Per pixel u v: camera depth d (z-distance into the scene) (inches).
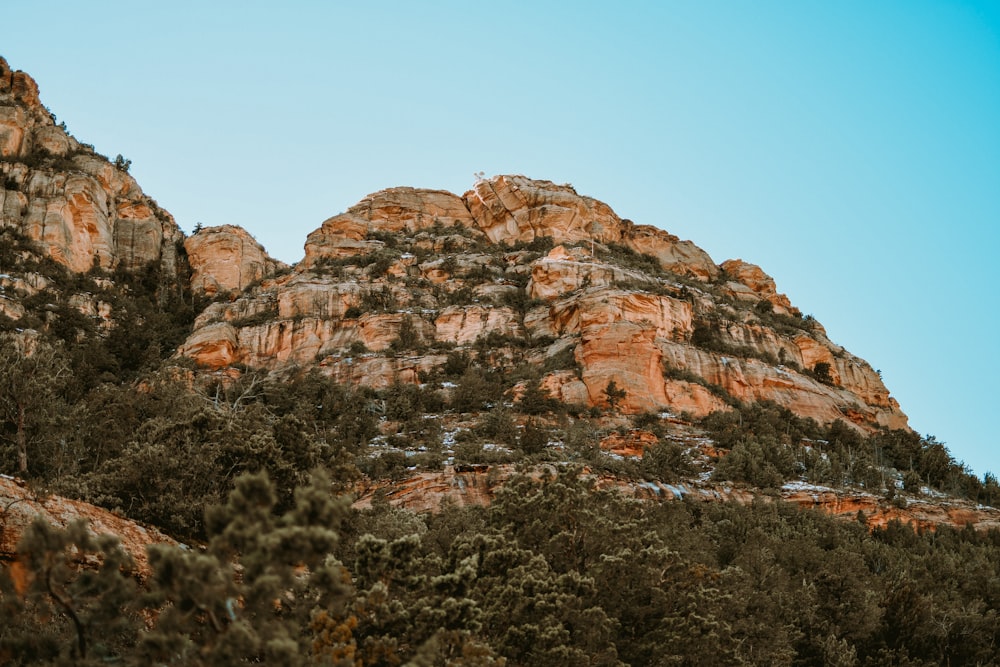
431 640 936.3
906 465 3516.2
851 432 3499.0
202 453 1505.9
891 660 1721.2
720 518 2241.6
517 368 3378.4
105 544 874.8
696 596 1378.0
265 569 806.5
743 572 1673.2
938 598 1921.8
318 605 1026.7
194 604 806.5
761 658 1517.0
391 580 1099.3
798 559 1952.5
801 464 3090.6
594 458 2561.5
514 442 2684.5
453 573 1132.5
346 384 3218.5
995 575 2175.2
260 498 847.7
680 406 3221.0
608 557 1330.0
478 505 2043.6
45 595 928.9
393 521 1641.2
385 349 3533.5
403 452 2532.0
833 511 2679.6
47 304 3518.7
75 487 1390.3
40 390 1802.4
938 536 2640.3
